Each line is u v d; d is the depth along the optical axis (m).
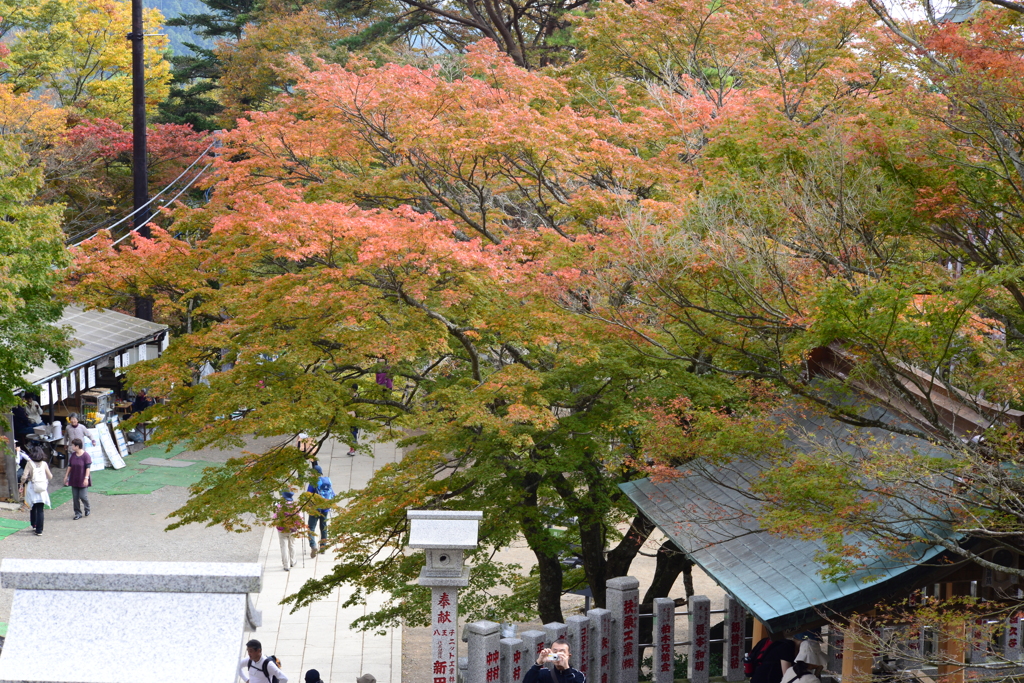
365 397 15.67
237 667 4.83
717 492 12.34
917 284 9.29
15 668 4.80
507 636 12.23
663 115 17.19
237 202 15.18
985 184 10.89
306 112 18.94
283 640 17.66
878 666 10.72
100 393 29.06
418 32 40.22
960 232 11.71
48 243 17.92
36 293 17.72
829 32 17.98
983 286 8.71
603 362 13.73
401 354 13.14
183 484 26.55
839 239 11.05
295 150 18.98
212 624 4.96
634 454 14.03
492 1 32.75
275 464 14.66
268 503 14.10
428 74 19.19
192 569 5.04
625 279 11.93
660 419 11.34
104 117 37.75
